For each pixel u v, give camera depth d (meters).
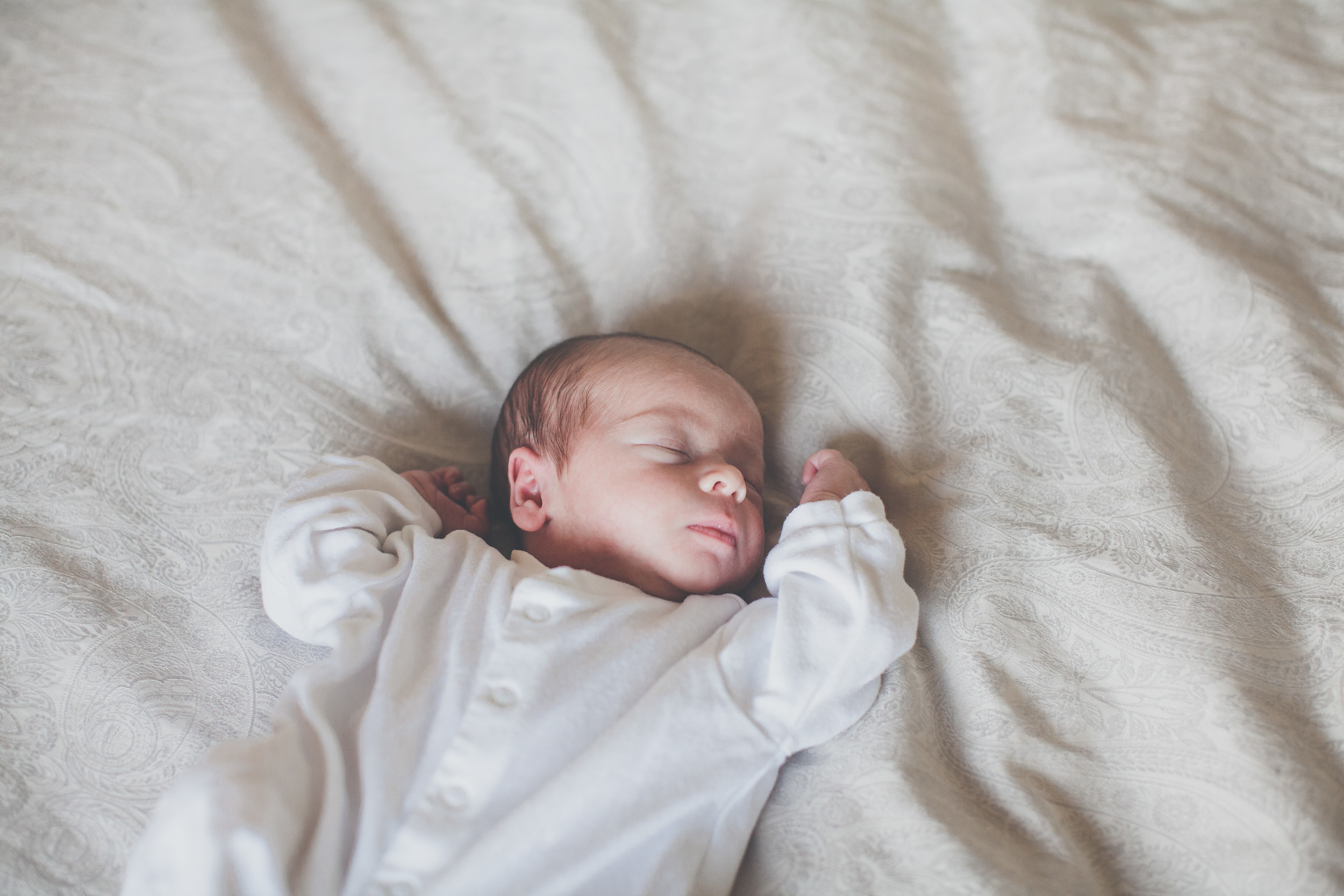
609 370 1.25
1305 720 0.96
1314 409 1.18
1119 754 0.96
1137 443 1.18
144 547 1.19
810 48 1.64
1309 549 1.08
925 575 1.13
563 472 1.22
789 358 1.38
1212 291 1.33
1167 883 0.91
